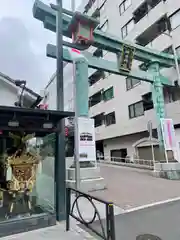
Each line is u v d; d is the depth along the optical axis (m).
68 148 16.86
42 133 5.13
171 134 11.39
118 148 20.94
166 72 14.63
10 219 4.13
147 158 16.45
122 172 13.16
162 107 12.20
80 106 8.96
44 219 4.35
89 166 8.25
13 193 4.71
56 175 4.89
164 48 15.36
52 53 8.33
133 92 18.19
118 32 20.86
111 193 7.32
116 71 10.97
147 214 5.05
